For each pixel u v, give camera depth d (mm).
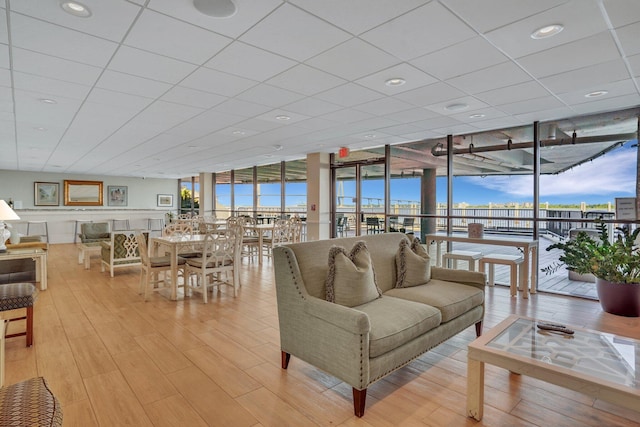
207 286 4422
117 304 4164
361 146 7156
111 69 3002
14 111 4301
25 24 2240
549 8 2078
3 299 2785
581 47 2604
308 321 2309
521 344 2051
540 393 2229
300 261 2535
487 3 2025
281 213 9555
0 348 1936
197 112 4410
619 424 1912
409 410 2053
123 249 5719
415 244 3424
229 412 2020
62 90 3535
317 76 3193
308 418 1970
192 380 2379
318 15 2158
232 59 2816
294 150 7637
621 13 2127
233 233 4609
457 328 2789
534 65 2945
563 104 4105
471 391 1979
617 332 3256
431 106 4191
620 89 3564
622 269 3750
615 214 4195
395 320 2277
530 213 5086
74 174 12453
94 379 2383
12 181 11398
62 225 10125
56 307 4039
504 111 4422
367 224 7578
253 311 3895
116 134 5719
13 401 1308
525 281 4414
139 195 13828
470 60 2844
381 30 2352
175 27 2299
